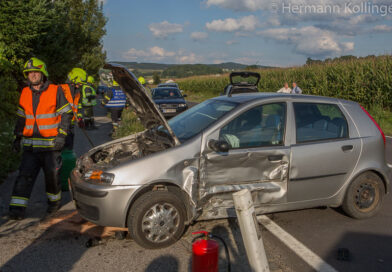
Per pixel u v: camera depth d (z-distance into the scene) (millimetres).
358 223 4359
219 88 33812
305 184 4117
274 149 3957
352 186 4363
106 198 3465
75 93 4602
